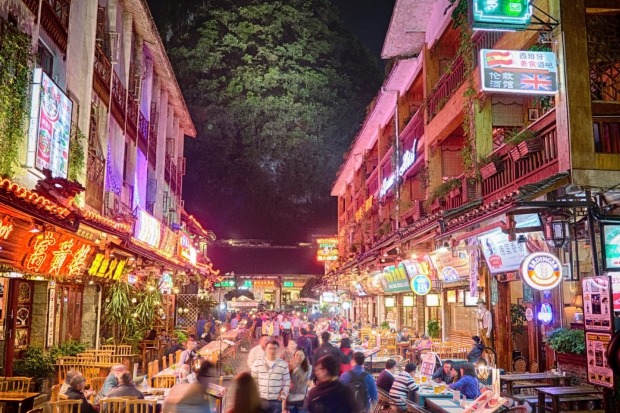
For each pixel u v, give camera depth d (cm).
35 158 1083
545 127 1118
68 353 1418
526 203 859
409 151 2394
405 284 2244
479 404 777
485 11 1022
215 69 6856
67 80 1350
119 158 1817
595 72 1042
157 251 1834
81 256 1253
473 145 1538
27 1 1105
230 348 1958
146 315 1927
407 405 1004
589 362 810
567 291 1220
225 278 5516
